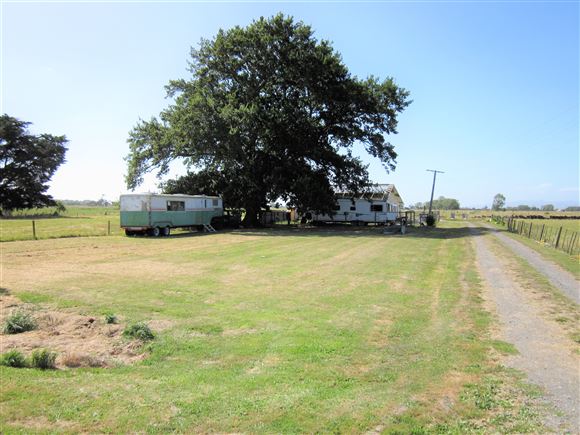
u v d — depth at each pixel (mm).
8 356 5387
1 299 9281
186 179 40031
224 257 17281
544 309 9016
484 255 18500
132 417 4090
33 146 69000
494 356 6168
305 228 39562
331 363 5820
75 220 47906
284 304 9328
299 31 35375
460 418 4285
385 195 47656
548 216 77625
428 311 8805
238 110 33000
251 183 36875
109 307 8773
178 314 8359
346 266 15016
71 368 5441
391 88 39281
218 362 5859
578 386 5152
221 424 4027
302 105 38969
